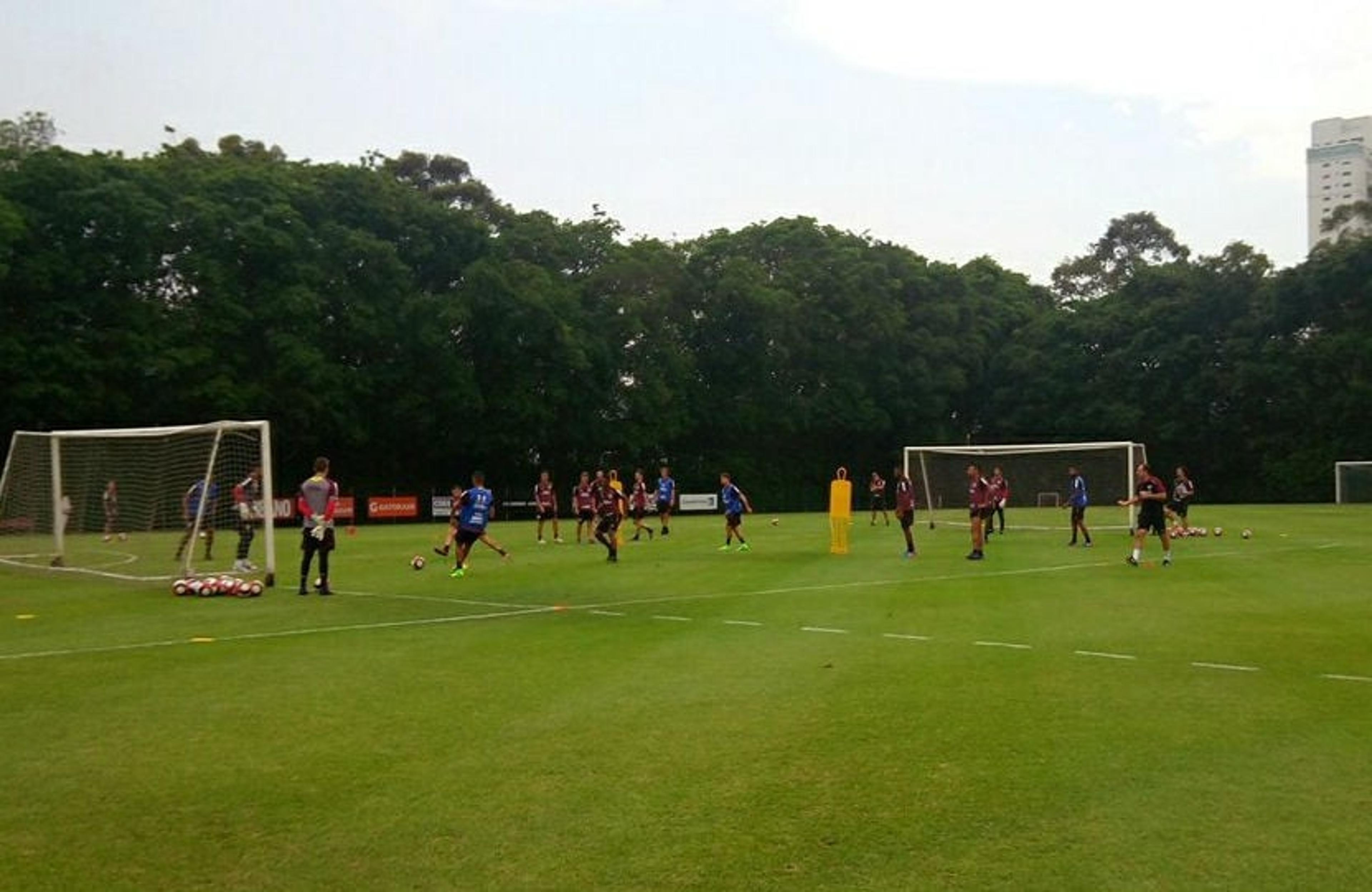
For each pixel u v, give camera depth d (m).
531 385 49.50
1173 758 6.79
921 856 5.18
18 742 7.30
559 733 7.46
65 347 37.50
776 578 18.34
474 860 5.15
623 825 5.60
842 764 6.67
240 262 42.69
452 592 16.44
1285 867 5.04
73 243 39.34
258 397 41.25
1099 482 44.44
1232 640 11.43
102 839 5.46
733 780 6.34
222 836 5.49
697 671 9.71
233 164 45.97
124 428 39.12
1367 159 141.38
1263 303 60.34
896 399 62.53
